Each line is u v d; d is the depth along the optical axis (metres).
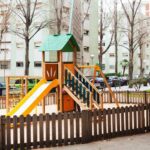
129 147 10.27
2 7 51.69
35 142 10.27
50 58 54.25
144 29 78.75
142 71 81.06
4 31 49.81
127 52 89.44
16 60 58.88
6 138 10.04
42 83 16.83
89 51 68.62
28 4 40.47
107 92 26.02
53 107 22.30
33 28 54.66
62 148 10.23
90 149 10.06
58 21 46.12
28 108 14.51
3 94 34.34
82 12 57.62
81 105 16.34
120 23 75.88
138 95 25.50
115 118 11.95
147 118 12.64
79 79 17.48
